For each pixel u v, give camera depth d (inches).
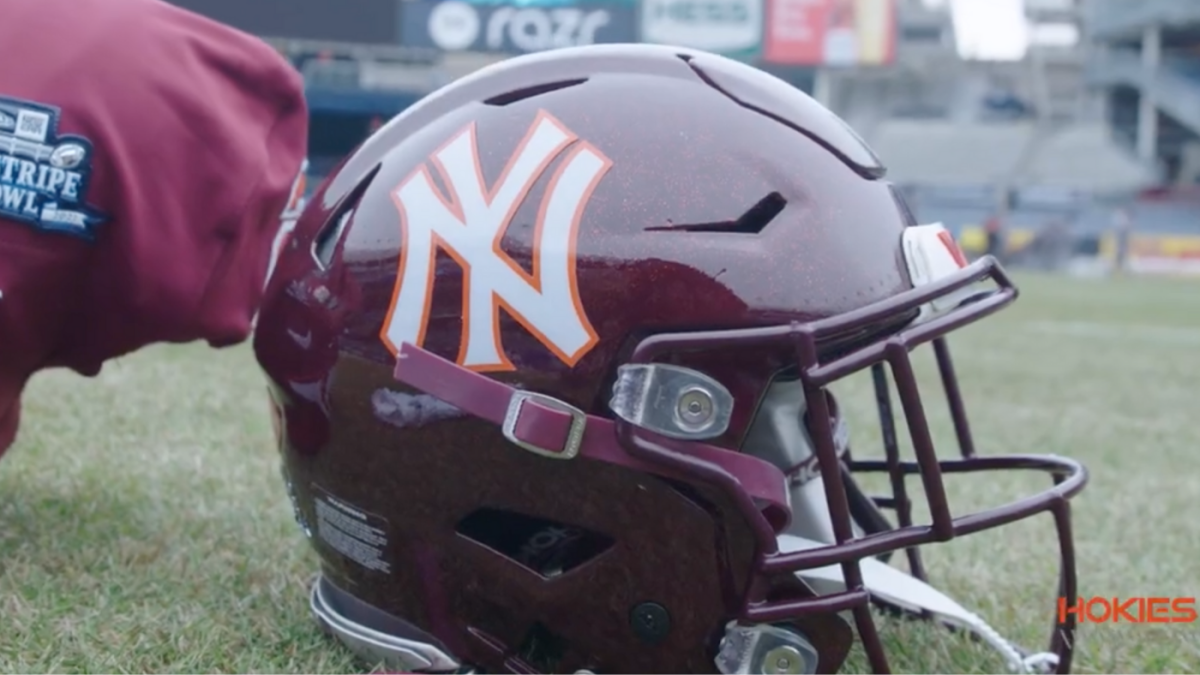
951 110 599.2
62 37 50.3
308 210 49.7
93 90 50.2
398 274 47.1
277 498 59.9
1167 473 75.1
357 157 49.2
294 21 360.8
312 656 49.0
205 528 56.5
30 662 47.6
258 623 50.3
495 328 46.4
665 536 46.4
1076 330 202.1
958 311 45.8
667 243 46.0
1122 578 57.2
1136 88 581.3
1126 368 139.6
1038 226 512.4
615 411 45.8
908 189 531.8
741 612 46.1
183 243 51.1
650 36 393.7
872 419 86.1
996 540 60.2
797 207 46.2
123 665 47.8
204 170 51.2
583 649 47.4
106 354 53.1
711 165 46.4
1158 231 510.3
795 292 45.7
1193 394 116.9
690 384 45.7
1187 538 61.8
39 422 66.3
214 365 92.7
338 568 49.0
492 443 46.8
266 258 53.4
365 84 383.9
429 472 47.2
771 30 411.5
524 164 46.9
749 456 46.2
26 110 49.6
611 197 46.4
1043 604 54.9
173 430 67.6
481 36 375.2
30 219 49.8
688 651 46.8
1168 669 50.9
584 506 46.7
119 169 50.1
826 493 45.7
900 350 45.1
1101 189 530.0
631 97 47.2
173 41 51.6
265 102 53.3
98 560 53.1
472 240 46.7
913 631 51.8
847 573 45.9
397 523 47.7
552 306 46.2
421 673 48.0
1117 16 581.6
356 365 47.5
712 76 47.3
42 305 51.0
